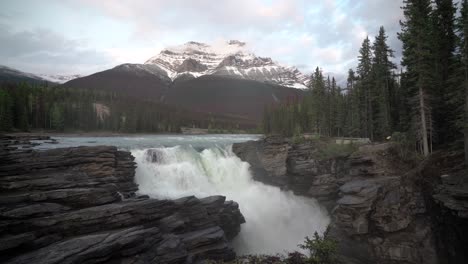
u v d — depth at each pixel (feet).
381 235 87.71
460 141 98.53
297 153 132.77
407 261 82.58
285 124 283.79
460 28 93.86
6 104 251.80
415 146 115.65
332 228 97.76
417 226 86.28
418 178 93.20
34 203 59.16
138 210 65.10
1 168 69.62
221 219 86.17
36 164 75.20
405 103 139.95
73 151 83.82
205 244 70.08
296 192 133.69
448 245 81.00
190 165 118.52
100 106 452.76
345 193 97.04
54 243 52.26
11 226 51.60
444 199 78.59
